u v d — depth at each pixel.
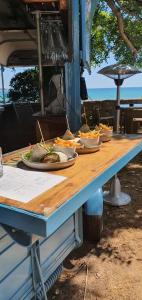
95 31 10.32
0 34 5.11
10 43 5.62
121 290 2.38
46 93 4.64
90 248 2.94
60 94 4.26
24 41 5.47
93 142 2.24
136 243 3.04
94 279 2.51
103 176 1.78
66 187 1.54
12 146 5.35
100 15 10.05
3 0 3.60
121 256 2.82
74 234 2.59
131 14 8.38
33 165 1.83
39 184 1.58
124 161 2.17
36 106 7.29
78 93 3.84
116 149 2.35
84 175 1.72
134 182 4.89
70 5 3.27
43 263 2.19
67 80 3.93
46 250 2.21
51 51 4.05
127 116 7.16
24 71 9.25
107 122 7.61
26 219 1.27
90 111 7.93
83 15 3.63
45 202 1.36
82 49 3.74
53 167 1.81
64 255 2.47
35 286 2.09
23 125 6.66
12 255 1.85
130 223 3.46
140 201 4.07
